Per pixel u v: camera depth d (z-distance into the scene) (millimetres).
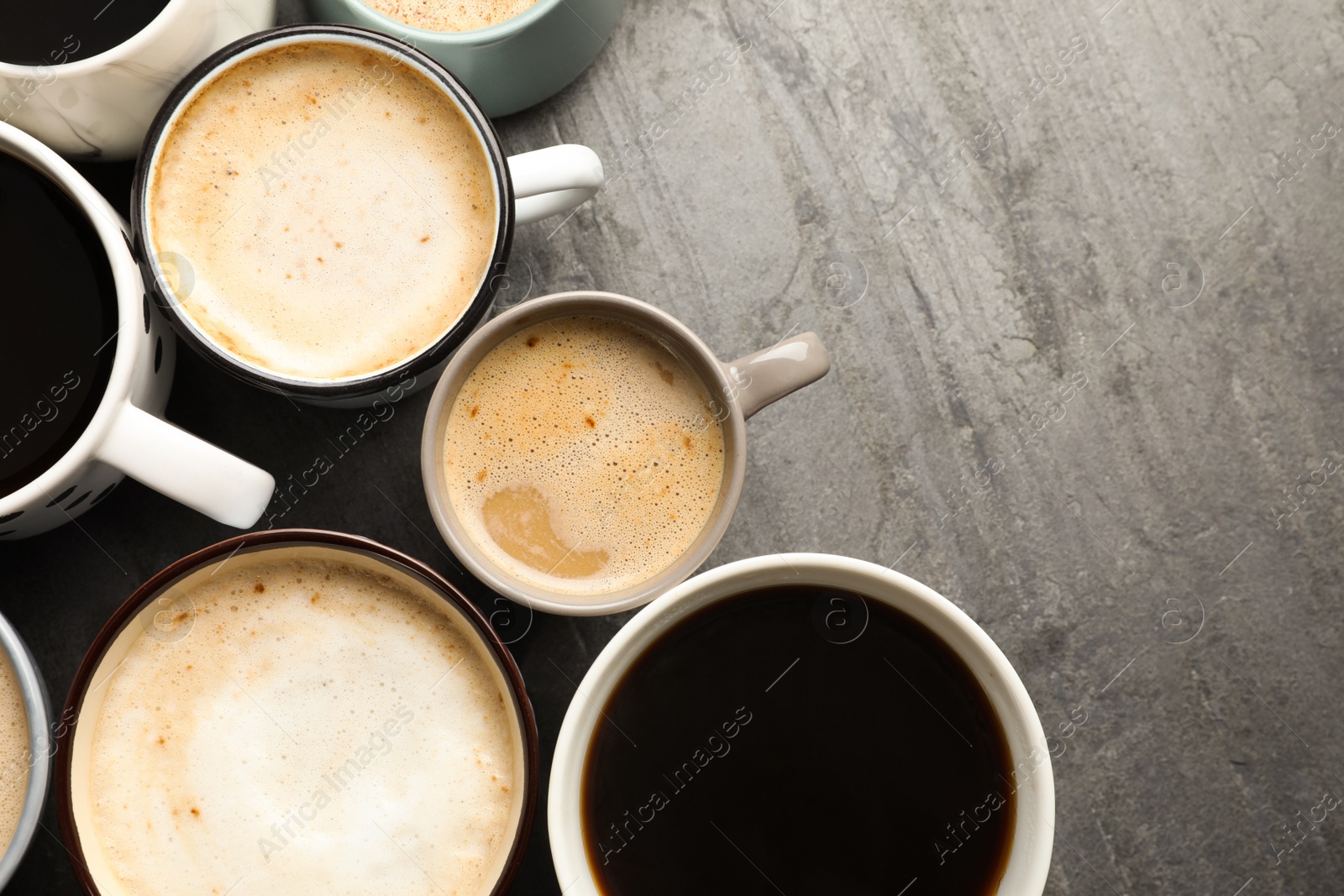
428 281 548
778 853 537
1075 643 588
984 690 526
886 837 535
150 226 537
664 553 549
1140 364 592
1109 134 594
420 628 547
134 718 543
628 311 538
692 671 536
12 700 542
